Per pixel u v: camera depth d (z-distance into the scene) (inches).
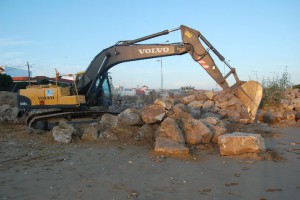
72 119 561.6
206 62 554.9
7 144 437.4
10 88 1270.9
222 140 369.1
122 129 462.9
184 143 394.0
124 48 579.5
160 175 296.8
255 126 567.5
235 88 556.7
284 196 244.8
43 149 405.1
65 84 642.8
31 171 309.4
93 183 274.1
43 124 559.8
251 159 354.6
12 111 677.9
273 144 439.5
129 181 279.6
